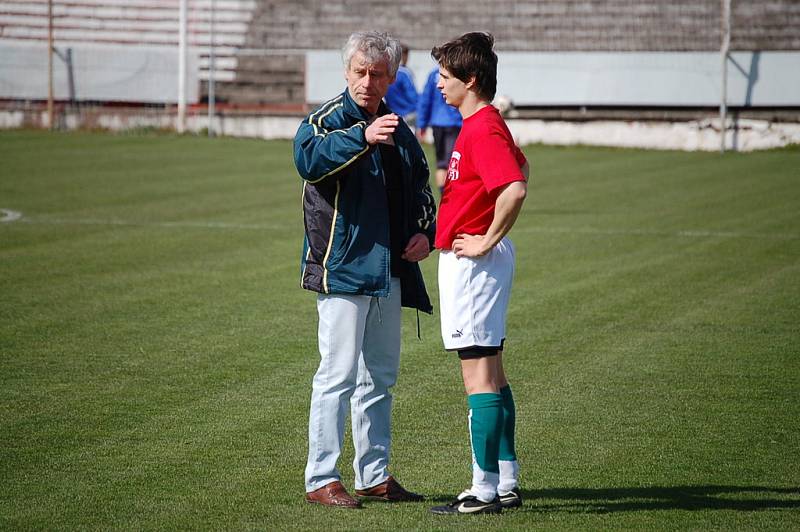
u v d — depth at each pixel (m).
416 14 101.69
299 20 103.62
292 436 18.50
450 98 14.88
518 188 14.05
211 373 22.47
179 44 101.75
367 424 15.84
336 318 15.30
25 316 27.42
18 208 47.47
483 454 14.87
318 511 15.09
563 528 14.39
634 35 95.88
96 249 37.66
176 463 17.05
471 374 15.00
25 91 94.19
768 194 54.41
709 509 15.12
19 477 16.30
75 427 18.81
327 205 15.09
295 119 90.25
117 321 27.05
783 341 25.38
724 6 82.19
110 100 94.25
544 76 87.56
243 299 29.86
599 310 28.77
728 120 83.50
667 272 34.16
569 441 18.33
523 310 28.75
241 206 49.16
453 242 14.85
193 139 85.94
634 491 15.92
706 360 23.69
